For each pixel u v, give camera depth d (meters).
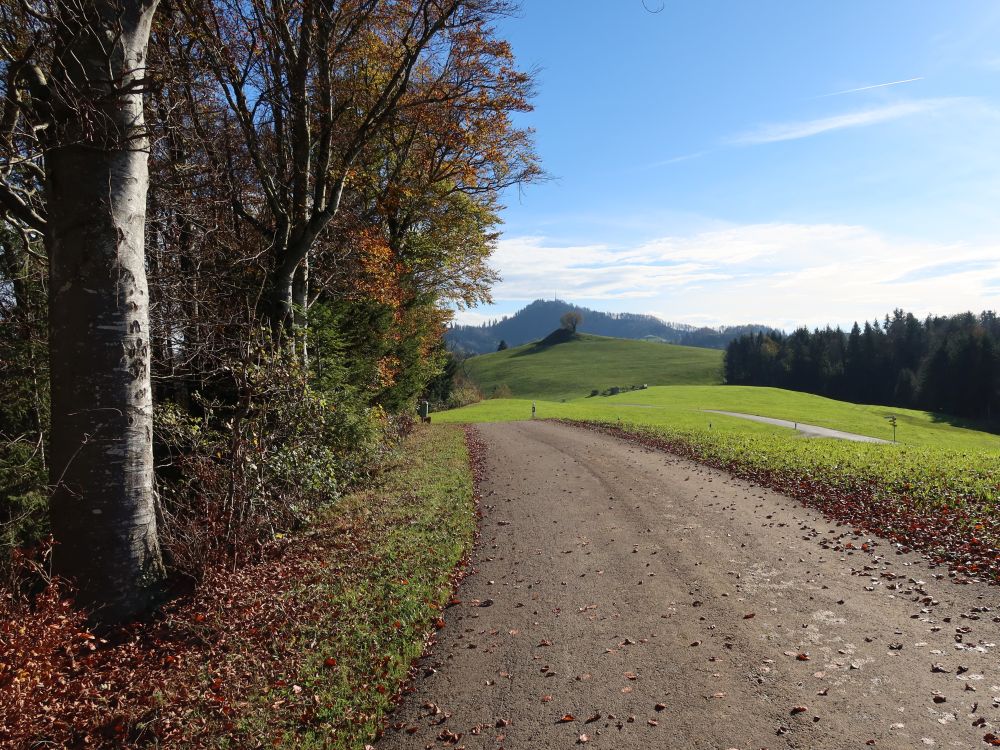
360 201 19.92
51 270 5.99
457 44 14.59
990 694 4.61
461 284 28.20
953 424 67.25
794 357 112.44
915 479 11.41
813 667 5.20
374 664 5.61
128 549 6.13
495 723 4.70
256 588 7.17
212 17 11.52
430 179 20.02
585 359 137.88
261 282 13.07
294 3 11.91
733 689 4.94
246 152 13.28
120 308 6.02
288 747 4.48
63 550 5.93
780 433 38.25
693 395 72.00
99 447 5.93
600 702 4.89
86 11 5.79
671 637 5.93
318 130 14.75
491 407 47.62
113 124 5.87
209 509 7.81
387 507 11.08
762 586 7.09
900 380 96.44
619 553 8.59
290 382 9.56
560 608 6.80
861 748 4.09
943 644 5.44
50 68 6.08
